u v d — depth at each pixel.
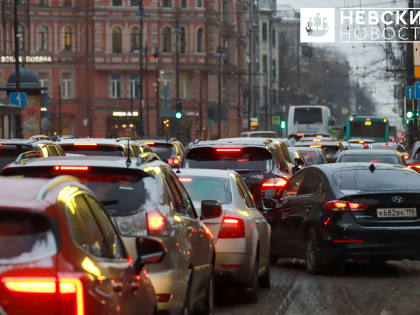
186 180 18.84
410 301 18.27
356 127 99.06
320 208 22.33
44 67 144.50
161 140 44.84
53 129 144.00
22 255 7.72
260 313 16.92
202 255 13.99
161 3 145.12
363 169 23.02
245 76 186.75
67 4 144.50
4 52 139.25
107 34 143.62
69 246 7.88
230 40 165.25
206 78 150.62
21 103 72.94
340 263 25.14
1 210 7.81
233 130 166.75
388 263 25.14
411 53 94.31
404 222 21.72
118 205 12.41
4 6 116.44
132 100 132.75
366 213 21.70
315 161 51.09
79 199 8.70
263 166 25.59
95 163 12.88
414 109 93.25
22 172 13.16
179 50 146.00
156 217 12.32
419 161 42.50
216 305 17.83
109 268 8.52
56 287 7.64
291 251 24.05
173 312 12.19
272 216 25.11
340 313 16.81
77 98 145.12
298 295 19.17
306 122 108.62
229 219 17.55
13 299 7.59
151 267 11.99
